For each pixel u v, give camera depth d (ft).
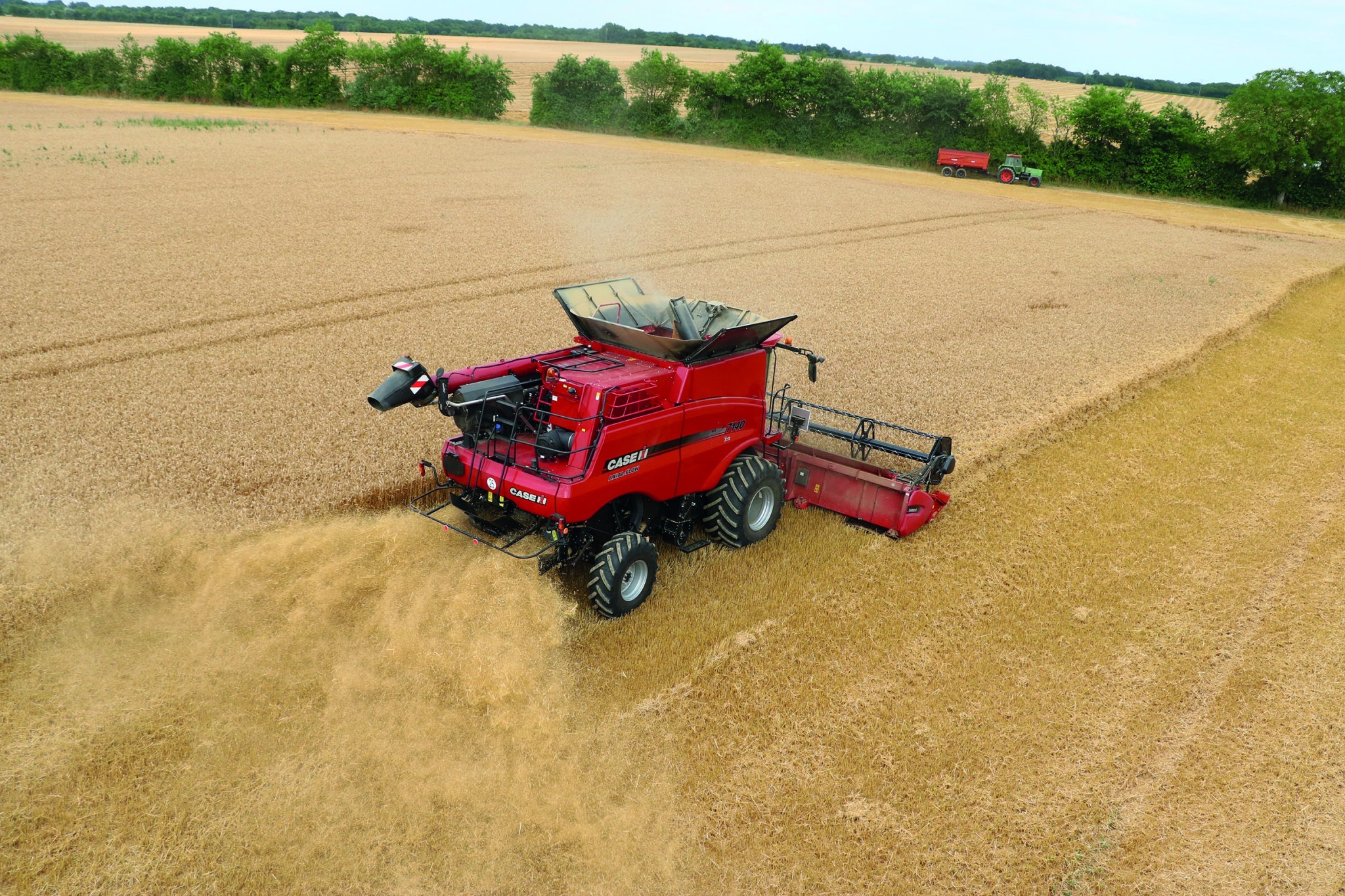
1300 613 28.09
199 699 21.99
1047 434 43.19
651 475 25.81
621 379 24.81
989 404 46.34
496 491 24.90
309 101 208.03
